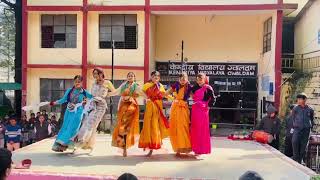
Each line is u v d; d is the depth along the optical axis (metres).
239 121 18.95
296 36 19.69
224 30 19.41
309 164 10.17
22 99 17.95
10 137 12.60
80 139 7.90
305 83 15.84
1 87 19.98
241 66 19.27
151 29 18.11
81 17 17.56
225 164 7.35
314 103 14.86
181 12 17.30
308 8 17.27
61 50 17.78
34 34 17.91
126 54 17.50
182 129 7.80
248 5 16.42
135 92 7.77
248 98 19.23
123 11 17.23
